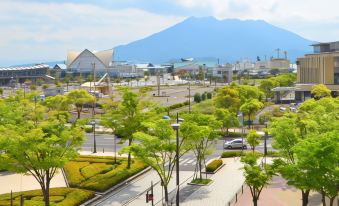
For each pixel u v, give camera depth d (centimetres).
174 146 4084
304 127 4162
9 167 3731
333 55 13525
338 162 2917
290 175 3122
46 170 3775
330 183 2934
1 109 5153
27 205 4053
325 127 4062
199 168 5725
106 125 5597
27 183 5200
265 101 13312
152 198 4150
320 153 2872
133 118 5441
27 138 3525
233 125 7975
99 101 13312
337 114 5334
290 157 3684
